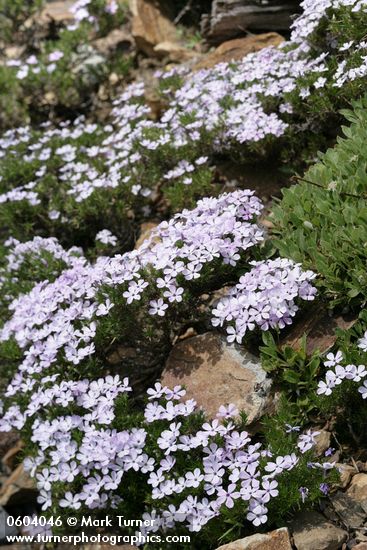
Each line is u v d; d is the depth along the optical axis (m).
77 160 1.30
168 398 0.93
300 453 0.89
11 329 1.07
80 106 1.53
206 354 0.99
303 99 1.14
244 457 0.87
